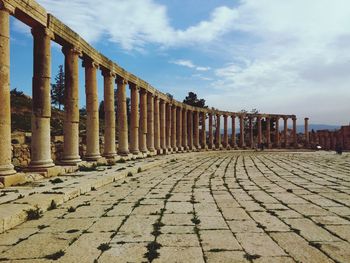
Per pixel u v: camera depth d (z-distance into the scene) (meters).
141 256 6.44
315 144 76.75
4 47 13.53
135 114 33.47
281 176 19.94
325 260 6.16
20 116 43.28
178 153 45.38
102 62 24.98
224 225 8.62
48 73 16.88
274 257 6.33
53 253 6.65
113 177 17.28
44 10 16.50
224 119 65.00
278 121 73.94
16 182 13.69
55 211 10.29
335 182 17.14
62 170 17.80
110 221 9.06
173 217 9.49
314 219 9.22
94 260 6.25
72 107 19.78
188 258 6.31
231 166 27.16
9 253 6.68
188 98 80.88
